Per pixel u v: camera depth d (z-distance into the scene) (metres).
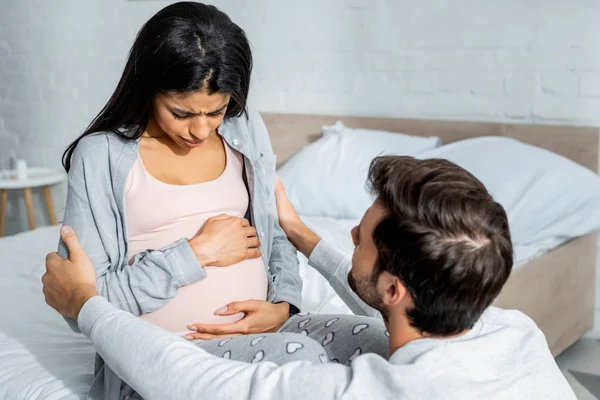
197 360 1.00
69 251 1.23
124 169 1.28
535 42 2.82
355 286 1.03
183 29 1.19
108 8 3.84
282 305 1.40
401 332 0.98
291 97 3.49
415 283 0.92
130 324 1.08
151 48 1.20
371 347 1.17
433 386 0.89
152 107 1.29
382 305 0.99
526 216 2.48
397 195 0.93
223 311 1.32
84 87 4.01
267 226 1.48
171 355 1.01
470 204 0.91
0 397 1.44
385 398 0.89
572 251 2.57
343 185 2.87
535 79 2.84
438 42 3.05
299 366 0.95
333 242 2.46
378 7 3.18
